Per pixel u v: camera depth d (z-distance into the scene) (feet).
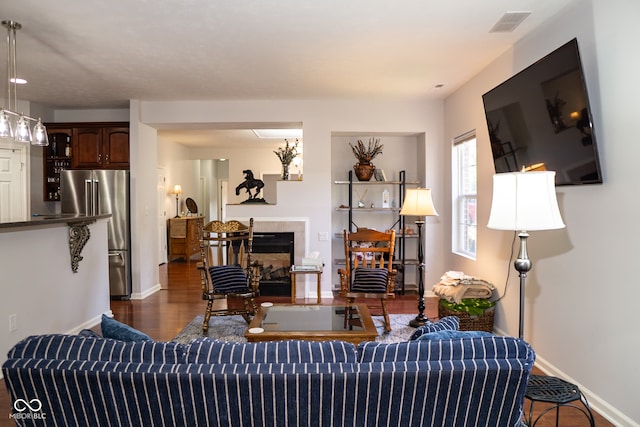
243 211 18.58
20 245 10.87
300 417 4.77
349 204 19.29
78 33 10.58
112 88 15.89
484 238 13.71
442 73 14.11
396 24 10.13
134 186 18.17
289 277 18.71
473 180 15.76
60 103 18.45
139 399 4.67
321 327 9.34
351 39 11.06
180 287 20.71
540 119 9.57
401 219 19.53
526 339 11.07
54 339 4.91
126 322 14.75
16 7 9.13
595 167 8.12
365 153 18.92
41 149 19.58
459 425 4.90
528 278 10.94
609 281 8.00
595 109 8.32
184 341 12.72
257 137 27.37
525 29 10.46
